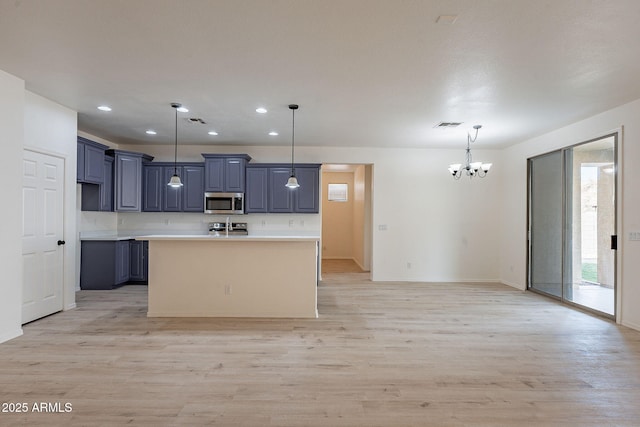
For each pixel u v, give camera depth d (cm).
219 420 205
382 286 603
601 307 431
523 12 220
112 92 369
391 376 262
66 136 420
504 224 642
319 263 647
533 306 470
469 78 326
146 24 237
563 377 262
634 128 379
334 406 221
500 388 245
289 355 299
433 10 219
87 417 206
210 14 225
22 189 337
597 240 441
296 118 462
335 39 257
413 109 419
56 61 294
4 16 226
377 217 656
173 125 505
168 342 327
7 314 324
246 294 416
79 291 541
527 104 396
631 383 253
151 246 415
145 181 620
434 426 201
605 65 294
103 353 299
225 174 612
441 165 658
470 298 515
